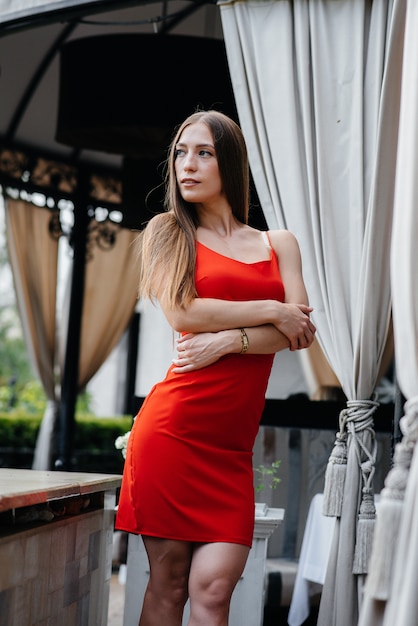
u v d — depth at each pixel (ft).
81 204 27.20
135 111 17.89
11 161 25.57
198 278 9.00
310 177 11.92
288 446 17.24
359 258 11.55
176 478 8.77
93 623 10.70
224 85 17.88
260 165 12.48
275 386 25.43
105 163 27.50
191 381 8.87
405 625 6.48
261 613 11.44
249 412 8.99
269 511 12.57
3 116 24.21
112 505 11.53
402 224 8.17
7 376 60.23
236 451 8.98
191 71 17.74
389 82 11.14
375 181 11.19
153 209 18.94
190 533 8.73
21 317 27.45
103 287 29.71
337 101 11.95
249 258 9.28
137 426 9.14
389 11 11.78
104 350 29.91
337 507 10.80
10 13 14.65
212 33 19.92
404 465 7.19
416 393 7.54
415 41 8.86
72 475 11.39
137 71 17.84
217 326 8.84
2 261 59.77
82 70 18.34
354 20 11.98
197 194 9.14
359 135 11.73
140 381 38.06
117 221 28.12
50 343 27.91
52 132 25.14
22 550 7.85
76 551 9.75
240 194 9.48
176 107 17.78
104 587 11.23
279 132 12.23
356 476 10.82
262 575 11.46
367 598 7.12
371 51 11.86
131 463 9.06
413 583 6.56
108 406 57.47
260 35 12.48
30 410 46.16
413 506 6.82
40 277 27.53
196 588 8.68
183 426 8.82
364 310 11.14
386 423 17.22
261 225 15.40
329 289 11.56
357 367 11.26
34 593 8.22
